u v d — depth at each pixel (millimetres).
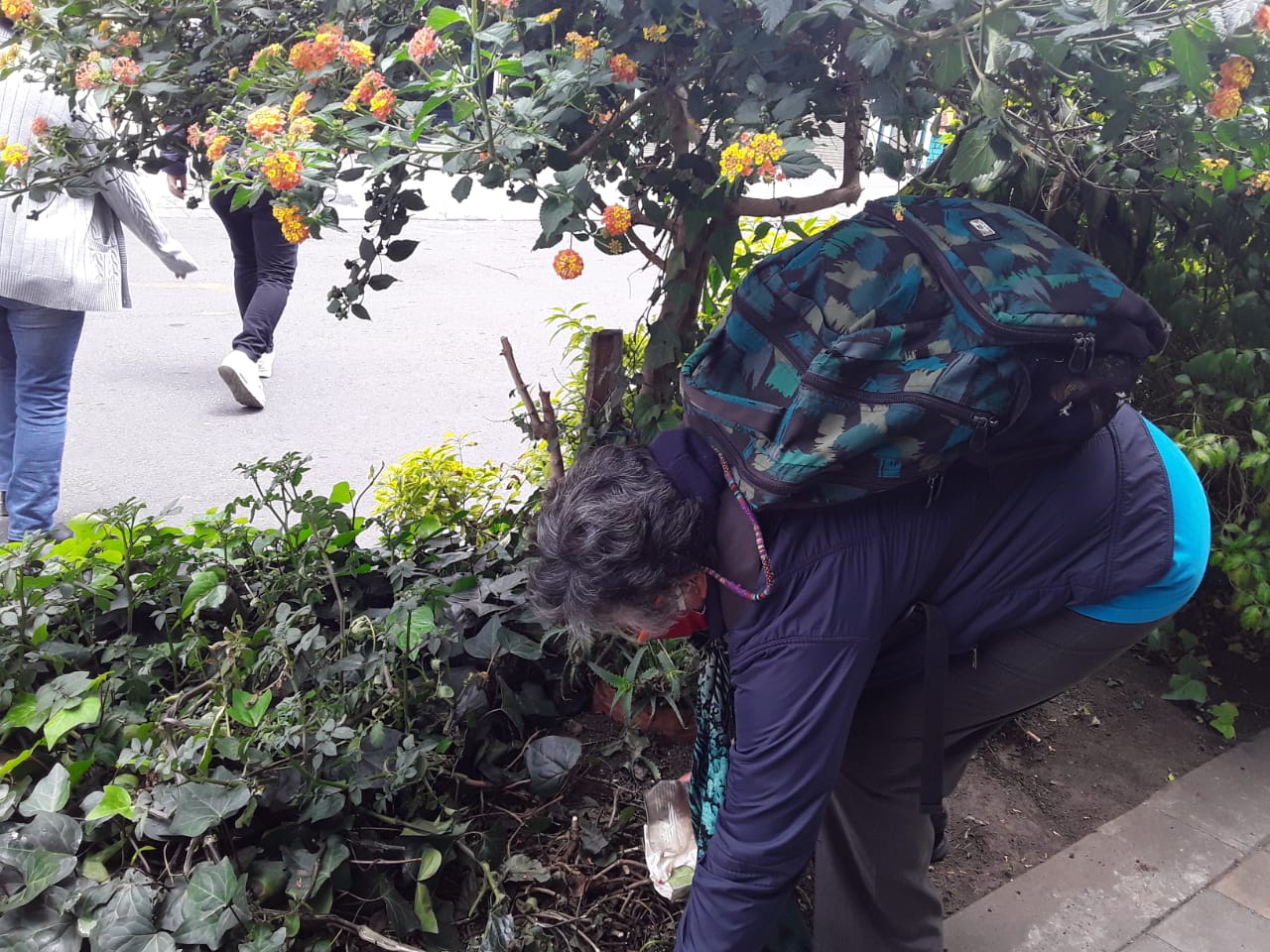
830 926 1646
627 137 2049
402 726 1895
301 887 1588
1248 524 2371
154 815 1586
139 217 2957
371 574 2266
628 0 1663
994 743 2367
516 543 2367
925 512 1245
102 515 2150
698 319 2535
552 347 5805
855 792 1536
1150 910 1900
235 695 1774
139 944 1431
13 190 1880
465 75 1485
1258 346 2367
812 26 1515
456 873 1811
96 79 1655
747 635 1224
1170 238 2533
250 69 1593
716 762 1464
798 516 1215
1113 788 2230
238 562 2143
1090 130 1996
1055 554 1292
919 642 1350
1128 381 1226
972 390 1115
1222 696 2537
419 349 5707
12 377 3254
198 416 4578
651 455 1263
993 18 1272
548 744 1950
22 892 1504
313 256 7871
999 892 1935
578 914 1754
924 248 1230
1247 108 1650
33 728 1726
